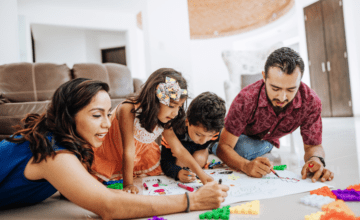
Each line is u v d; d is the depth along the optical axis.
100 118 0.77
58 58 7.75
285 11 5.96
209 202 0.81
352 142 2.11
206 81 7.69
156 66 3.67
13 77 2.39
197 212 0.81
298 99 1.29
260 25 6.74
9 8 3.88
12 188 0.82
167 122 1.14
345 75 5.04
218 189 0.83
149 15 3.64
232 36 7.36
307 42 5.70
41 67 2.46
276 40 7.00
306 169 1.12
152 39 3.65
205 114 1.14
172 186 1.17
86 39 7.88
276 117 1.37
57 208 0.94
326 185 1.01
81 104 0.74
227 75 7.72
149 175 1.44
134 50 6.69
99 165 1.29
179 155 1.21
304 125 1.37
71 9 6.06
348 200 0.82
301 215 0.74
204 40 7.60
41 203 1.01
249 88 1.39
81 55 7.86
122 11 6.38
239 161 1.30
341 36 5.02
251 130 1.54
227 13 6.20
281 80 1.09
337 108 5.27
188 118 1.25
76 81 0.78
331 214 0.67
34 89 2.42
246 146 1.62
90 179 0.70
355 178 1.09
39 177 0.77
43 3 5.66
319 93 5.60
